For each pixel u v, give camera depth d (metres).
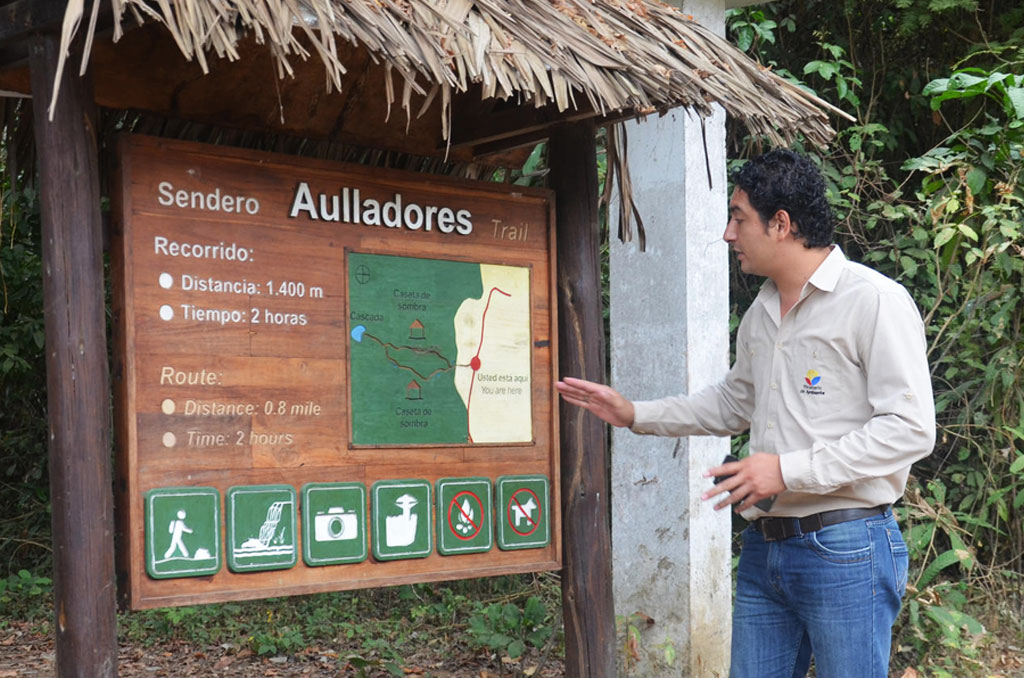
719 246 4.52
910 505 5.19
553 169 3.48
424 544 3.12
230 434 2.79
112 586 2.51
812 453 2.51
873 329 2.55
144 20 2.38
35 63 2.51
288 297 2.90
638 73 2.85
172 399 2.70
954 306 5.72
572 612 3.41
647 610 4.51
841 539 2.59
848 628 2.60
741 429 3.06
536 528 3.34
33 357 7.69
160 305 2.70
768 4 6.46
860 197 6.04
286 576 2.87
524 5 2.86
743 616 2.82
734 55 3.32
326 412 2.95
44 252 2.50
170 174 2.73
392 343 3.09
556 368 3.40
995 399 5.36
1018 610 5.33
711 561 4.46
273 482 2.85
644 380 4.51
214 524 2.75
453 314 3.21
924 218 5.53
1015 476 5.34
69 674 2.45
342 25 2.32
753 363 2.82
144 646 5.85
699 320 4.43
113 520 2.63
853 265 2.68
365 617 6.27
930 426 2.49
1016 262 5.16
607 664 3.43
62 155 2.48
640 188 4.52
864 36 6.43
